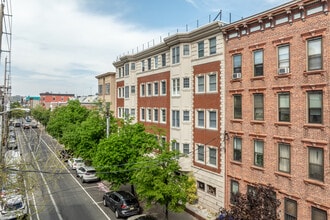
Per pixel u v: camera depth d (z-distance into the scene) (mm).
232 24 20484
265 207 12219
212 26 22172
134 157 21969
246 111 19766
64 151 39125
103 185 30734
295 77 16438
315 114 15484
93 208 23609
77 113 45875
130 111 37531
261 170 18516
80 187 29906
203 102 24047
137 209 21500
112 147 22453
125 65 38844
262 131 18516
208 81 23578
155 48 31031
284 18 17109
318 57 15398
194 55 25250
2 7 12859
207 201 23422
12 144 44875
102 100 44406
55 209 23250
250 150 19406
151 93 32562
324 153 14828
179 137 26766
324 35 14977
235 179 20656
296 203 16297
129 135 23812
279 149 17484
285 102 17188
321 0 14914
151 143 21641
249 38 19516
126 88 38656
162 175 18547
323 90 14945
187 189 21109
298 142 16203
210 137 23234
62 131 44312
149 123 32719
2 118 33594
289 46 16859
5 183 15117
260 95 18844
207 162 23703
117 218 21375
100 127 31672
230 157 21203
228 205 21266
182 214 22234
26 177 17844
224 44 21734
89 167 32312
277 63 17578
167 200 18656
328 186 14594
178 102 27016
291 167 16578
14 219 18219
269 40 18031
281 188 17141
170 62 28031
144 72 34219
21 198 18297
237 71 20703
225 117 21688
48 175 25656
